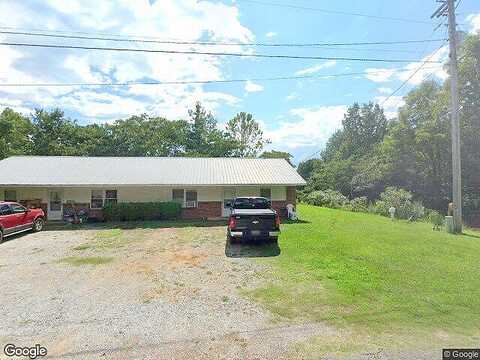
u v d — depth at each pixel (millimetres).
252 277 7891
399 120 37062
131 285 7512
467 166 29906
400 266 8578
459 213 15078
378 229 15352
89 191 20359
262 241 12156
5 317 5750
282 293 6730
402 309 5812
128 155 45094
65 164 22047
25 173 19703
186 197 20984
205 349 4527
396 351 4395
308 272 8141
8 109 40594
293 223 17766
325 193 38188
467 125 29516
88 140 43969
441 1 15352
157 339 4852
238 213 11258
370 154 48000
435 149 33438
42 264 9523
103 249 11539
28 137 41781
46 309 6105
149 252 10938
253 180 20156
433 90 34969
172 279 7918
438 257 9570
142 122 48594
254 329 5137
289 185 19984
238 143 54062
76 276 8281
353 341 4699
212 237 13602
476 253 10133
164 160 24438
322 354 4340
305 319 5480
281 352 4410
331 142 80000
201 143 52031
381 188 38156
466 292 6637
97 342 4781
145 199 20781
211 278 7922
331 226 16422
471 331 4988
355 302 6164
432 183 34312
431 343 4621
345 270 8211
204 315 5730
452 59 15422
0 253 11078
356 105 71750
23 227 14461
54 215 20031
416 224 18078
